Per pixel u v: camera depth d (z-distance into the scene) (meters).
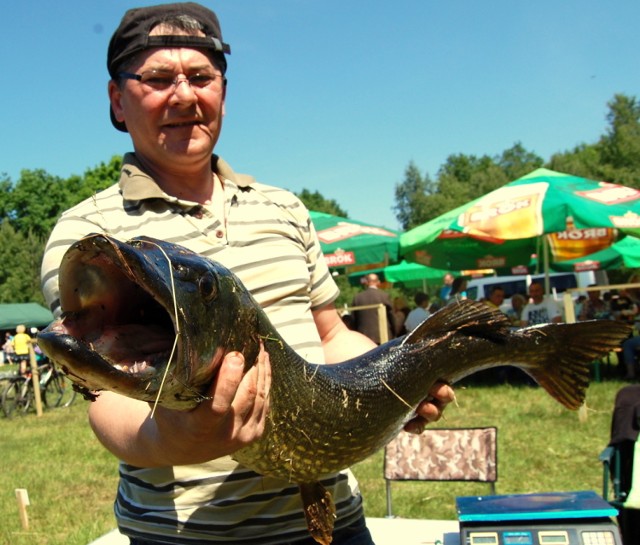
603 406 10.26
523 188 11.77
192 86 2.28
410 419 2.67
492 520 3.27
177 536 2.15
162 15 2.29
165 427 1.63
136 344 1.37
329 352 2.78
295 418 2.05
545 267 13.47
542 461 7.56
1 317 38.91
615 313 15.29
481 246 15.92
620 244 19.23
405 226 67.81
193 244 2.25
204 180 2.43
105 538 4.22
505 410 10.45
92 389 1.37
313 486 2.19
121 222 2.19
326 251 14.19
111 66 2.37
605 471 4.93
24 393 13.84
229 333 1.64
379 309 11.17
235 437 1.62
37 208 69.56
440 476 5.36
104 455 9.40
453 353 2.74
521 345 2.94
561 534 3.14
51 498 7.37
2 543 5.96
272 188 2.64
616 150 52.22
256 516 2.18
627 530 4.73
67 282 1.30
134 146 2.42
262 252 2.37
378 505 6.47
